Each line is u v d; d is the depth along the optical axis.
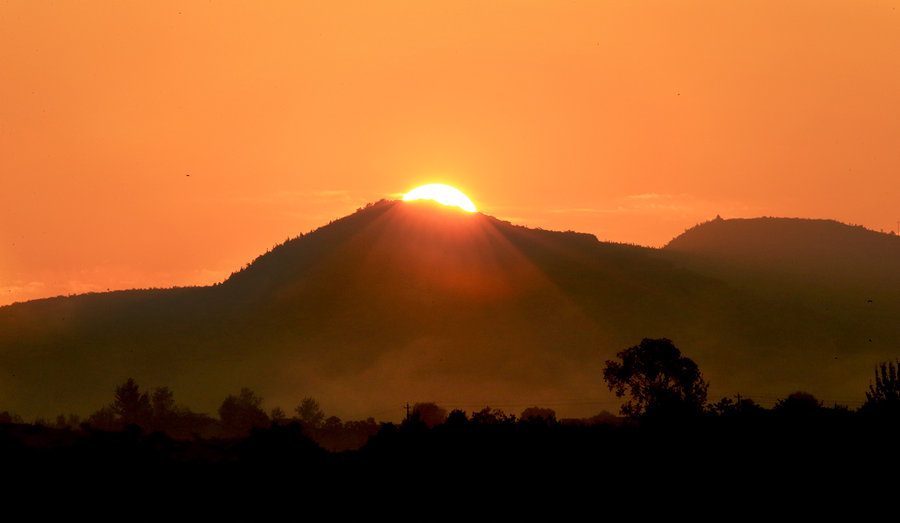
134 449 132.75
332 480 128.88
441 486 126.38
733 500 115.56
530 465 136.88
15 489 115.69
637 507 113.75
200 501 117.00
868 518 106.06
